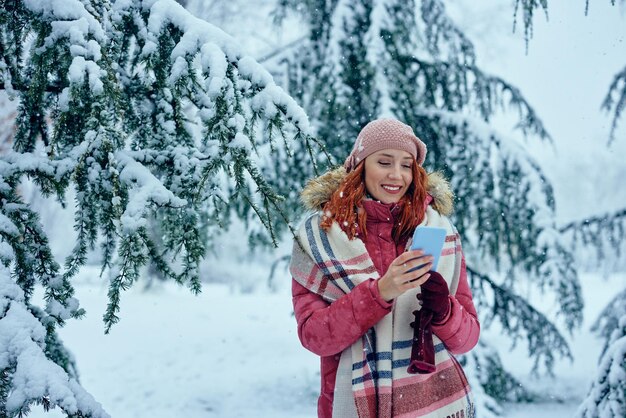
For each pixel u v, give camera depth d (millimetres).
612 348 3410
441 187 1904
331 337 1646
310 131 2154
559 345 6832
